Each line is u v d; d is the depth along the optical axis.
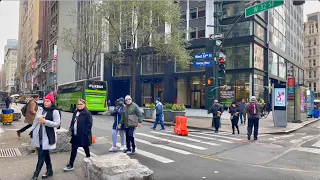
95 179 4.93
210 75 33.03
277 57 41.97
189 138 11.95
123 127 8.84
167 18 23.44
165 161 7.60
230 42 33.19
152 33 24.44
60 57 60.12
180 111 18.02
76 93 27.58
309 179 5.97
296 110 20.05
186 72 35.50
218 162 7.53
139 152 8.79
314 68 91.44
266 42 36.50
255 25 32.91
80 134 6.48
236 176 6.18
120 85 44.28
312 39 92.38
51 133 5.75
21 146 9.16
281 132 14.48
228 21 33.56
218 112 14.40
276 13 41.91
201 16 34.78
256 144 10.72
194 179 5.94
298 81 57.91
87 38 31.45
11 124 15.40
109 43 32.31
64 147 8.68
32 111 10.20
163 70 37.81
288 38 49.06
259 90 33.97
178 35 25.47
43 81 78.81
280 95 16.91
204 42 33.78
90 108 25.56
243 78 32.38
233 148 9.72
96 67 46.84
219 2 16.81
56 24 64.25
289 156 8.41
